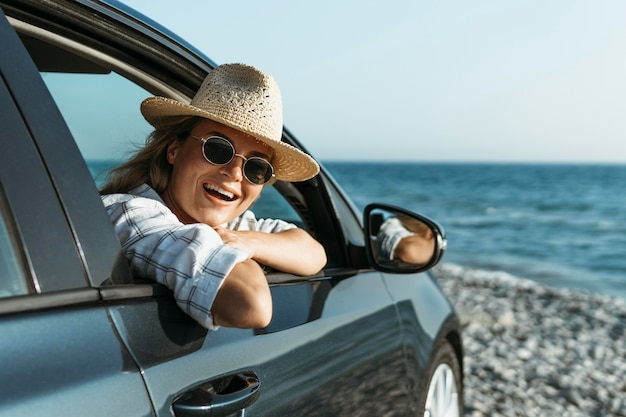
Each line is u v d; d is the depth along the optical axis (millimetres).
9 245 1242
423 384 2943
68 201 1378
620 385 6961
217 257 1586
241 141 1938
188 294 1544
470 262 25578
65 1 1802
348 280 2463
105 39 1965
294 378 1803
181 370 1441
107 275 1416
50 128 1403
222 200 1955
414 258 2518
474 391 6391
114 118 2248
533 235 37312
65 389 1194
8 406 1098
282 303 1944
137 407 1298
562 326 10094
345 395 2104
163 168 2021
